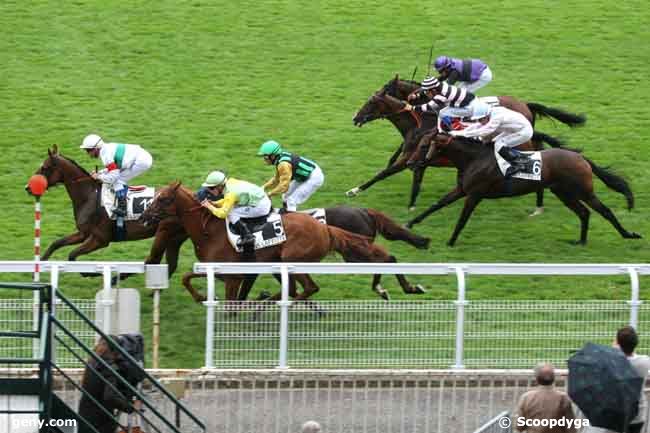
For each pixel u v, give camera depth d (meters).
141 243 15.94
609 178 15.89
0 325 12.24
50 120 19.09
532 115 17.52
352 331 12.48
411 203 16.89
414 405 11.48
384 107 16.88
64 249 15.50
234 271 12.52
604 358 9.67
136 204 14.39
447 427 11.32
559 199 16.28
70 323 12.24
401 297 14.48
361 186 17.20
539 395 9.70
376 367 12.44
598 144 19.08
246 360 12.35
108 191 14.44
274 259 13.57
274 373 12.06
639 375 9.81
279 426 11.27
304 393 11.56
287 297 12.27
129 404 10.11
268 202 13.62
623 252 15.86
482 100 16.31
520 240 16.16
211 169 17.75
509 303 12.68
